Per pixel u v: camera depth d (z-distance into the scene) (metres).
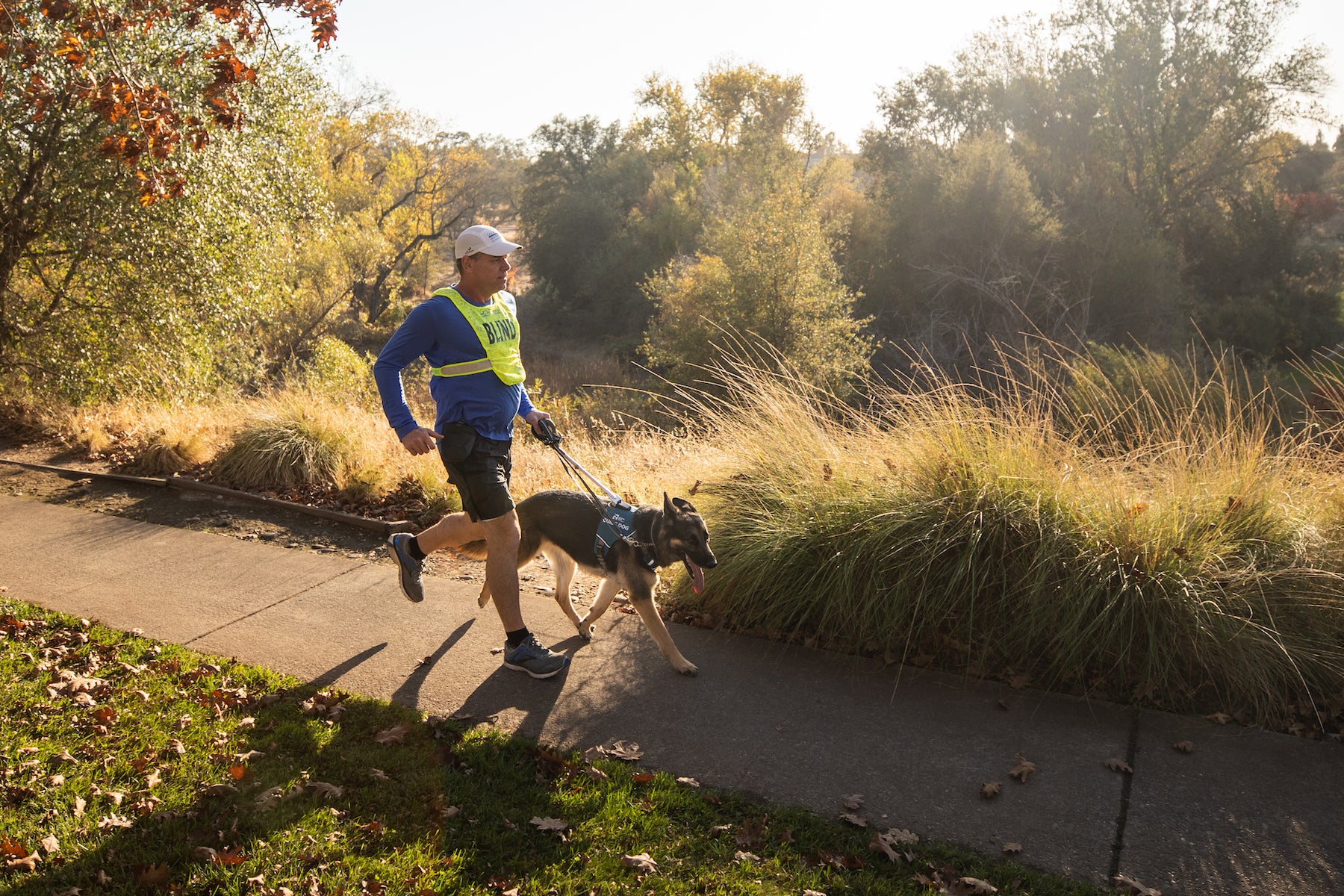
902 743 3.66
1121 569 4.18
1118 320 23.69
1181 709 3.97
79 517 6.37
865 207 28.86
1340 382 6.23
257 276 12.91
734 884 2.78
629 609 5.08
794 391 6.07
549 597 5.21
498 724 3.71
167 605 4.82
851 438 5.46
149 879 2.63
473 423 3.90
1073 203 25.72
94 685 3.78
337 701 3.80
